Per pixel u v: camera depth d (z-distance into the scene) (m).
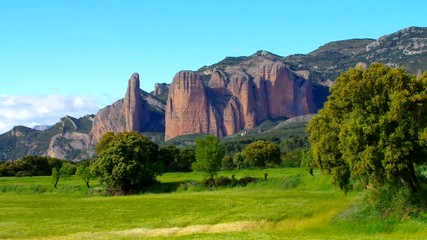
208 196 75.25
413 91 37.31
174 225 48.66
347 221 41.09
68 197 87.19
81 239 41.72
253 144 130.25
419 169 43.34
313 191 73.31
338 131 43.56
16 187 100.50
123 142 99.19
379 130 37.09
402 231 35.66
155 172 98.19
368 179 39.59
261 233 38.94
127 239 39.56
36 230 47.66
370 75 39.00
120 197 83.62
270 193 74.00
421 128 36.25
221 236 37.66
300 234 37.34
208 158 91.56
